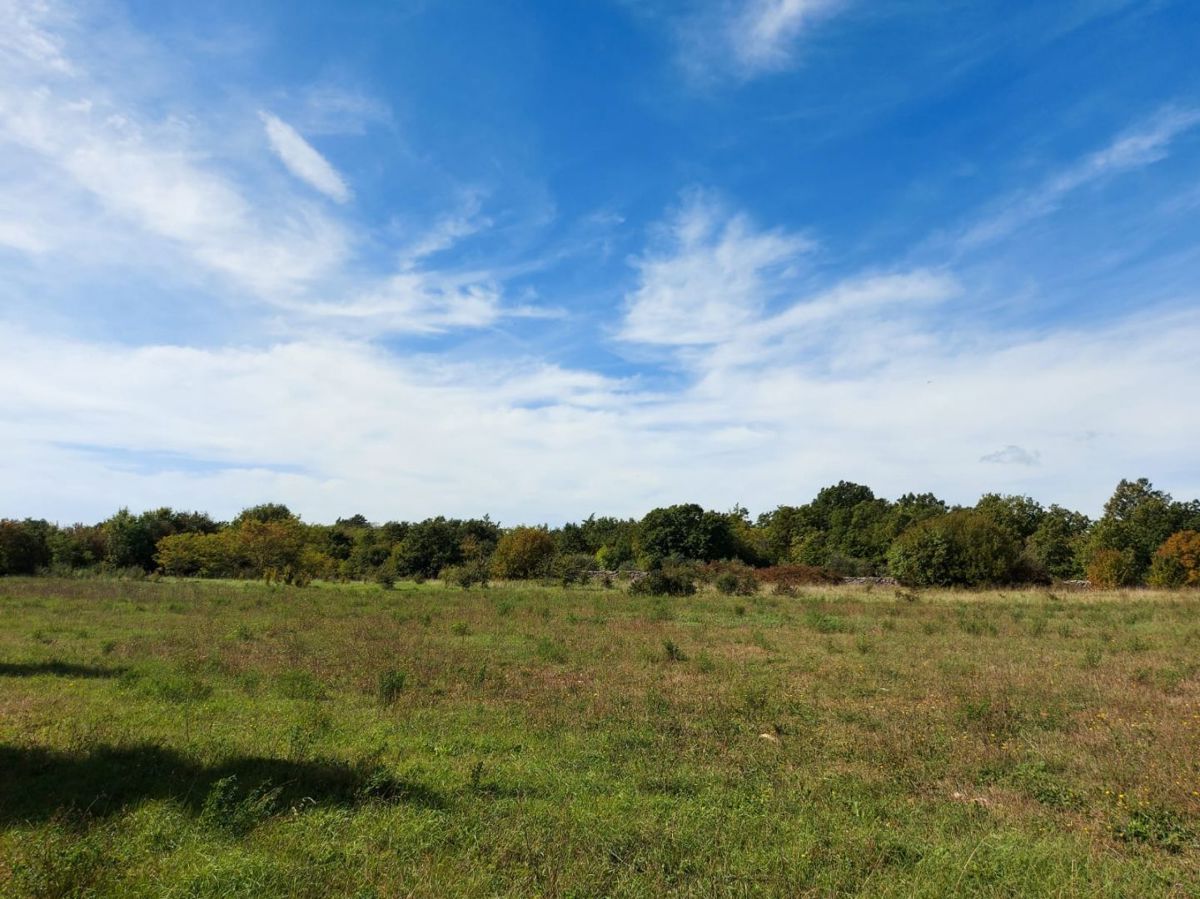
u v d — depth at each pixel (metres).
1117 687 12.01
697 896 4.70
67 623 20.67
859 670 13.97
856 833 5.88
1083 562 60.34
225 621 21.81
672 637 19.33
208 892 4.54
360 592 36.38
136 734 8.43
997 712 9.98
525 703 10.98
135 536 59.59
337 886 4.73
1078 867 5.23
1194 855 5.52
